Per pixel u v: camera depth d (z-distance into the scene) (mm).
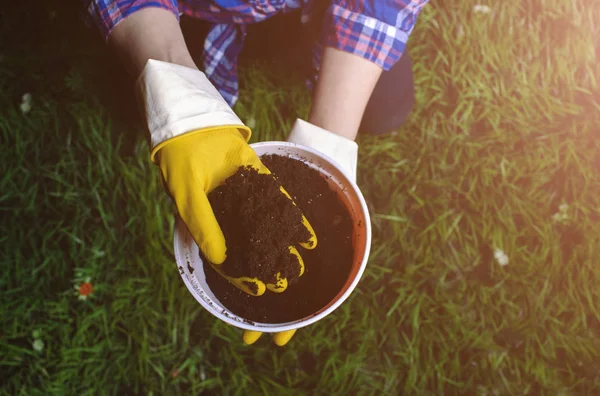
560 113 1441
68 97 1376
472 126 1446
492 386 1334
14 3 1397
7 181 1343
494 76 1453
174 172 857
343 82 964
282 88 1411
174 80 865
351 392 1322
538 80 1465
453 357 1344
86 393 1282
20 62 1381
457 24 1450
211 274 947
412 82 1355
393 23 934
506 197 1407
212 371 1324
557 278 1380
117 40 918
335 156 973
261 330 889
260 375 1317
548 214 1403
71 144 1370
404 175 1416
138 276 1338
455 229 1394
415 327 1339
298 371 1329
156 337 1323
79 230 1342
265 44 1397
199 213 849
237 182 868
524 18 1461
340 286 940
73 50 1385
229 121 868
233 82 1280
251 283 862
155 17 907
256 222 845
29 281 1315
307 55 1385
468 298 1369
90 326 1317
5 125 1360
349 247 955
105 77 1383
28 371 1289
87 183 1360
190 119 849
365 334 1336
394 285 1367
